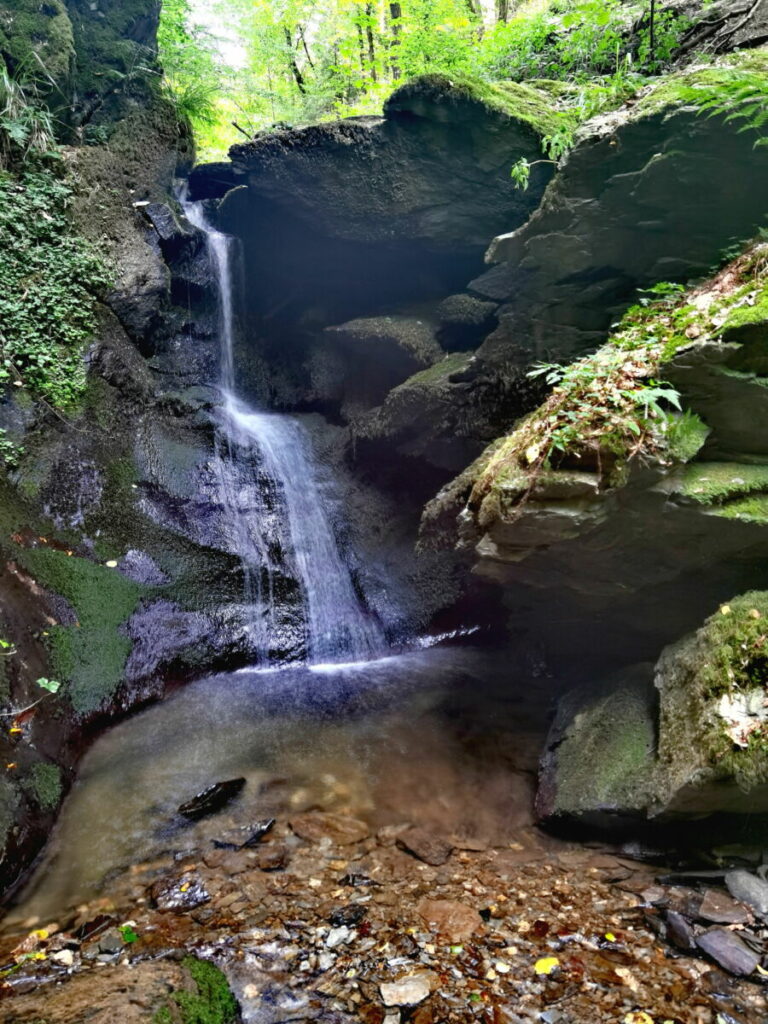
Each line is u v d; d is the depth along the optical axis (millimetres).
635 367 3209
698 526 3062
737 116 3510
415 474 6633
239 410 7836
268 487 6750
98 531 5523
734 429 3156
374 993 2129
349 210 6746
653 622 3752
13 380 5535
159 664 5027
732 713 2549
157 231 7430
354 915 2574
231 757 4121
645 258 4395
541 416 3496
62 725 4059
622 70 6207
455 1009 2031
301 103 11992
